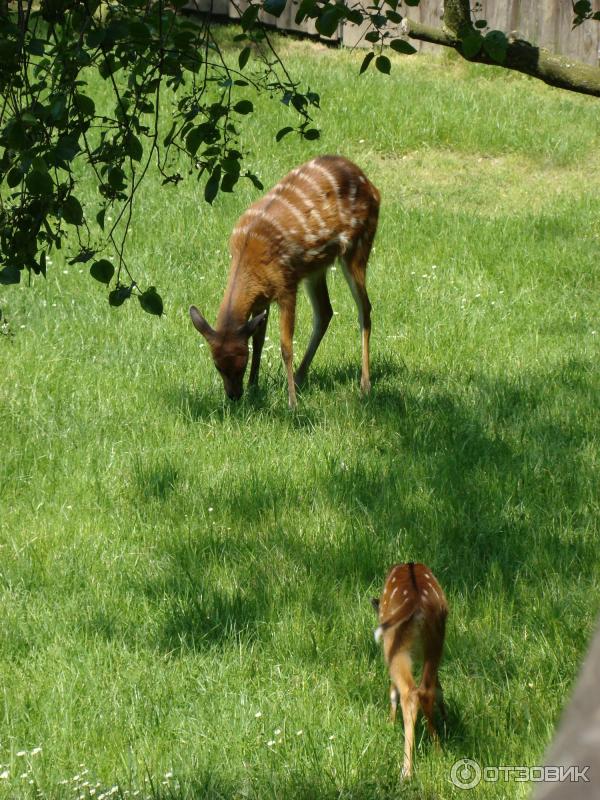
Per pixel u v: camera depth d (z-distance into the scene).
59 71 6.09
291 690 7.86
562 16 30.84
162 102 25.23
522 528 10.23
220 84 6.73
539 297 17.48
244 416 12.89
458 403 13.36
